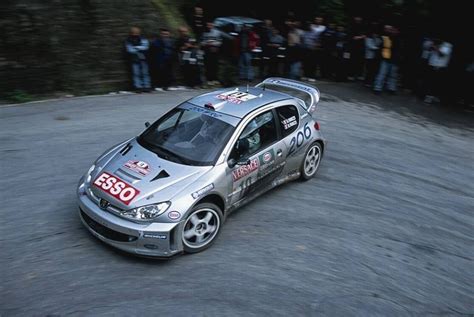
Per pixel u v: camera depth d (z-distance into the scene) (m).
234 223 6.35
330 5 15.69
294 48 13.37
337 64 14.22
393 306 5.05
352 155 9.16
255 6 17.12
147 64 11.52
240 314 4.71
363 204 7.27
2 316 4.39
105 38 11.39
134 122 9.55
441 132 11.16
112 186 5.40
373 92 13.73
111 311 4.59
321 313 4.83
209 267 5.39
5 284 4.81
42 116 9.44
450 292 5.40
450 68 13.34
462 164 9.37
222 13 17.14
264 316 4.71
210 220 5.73
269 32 13.37
